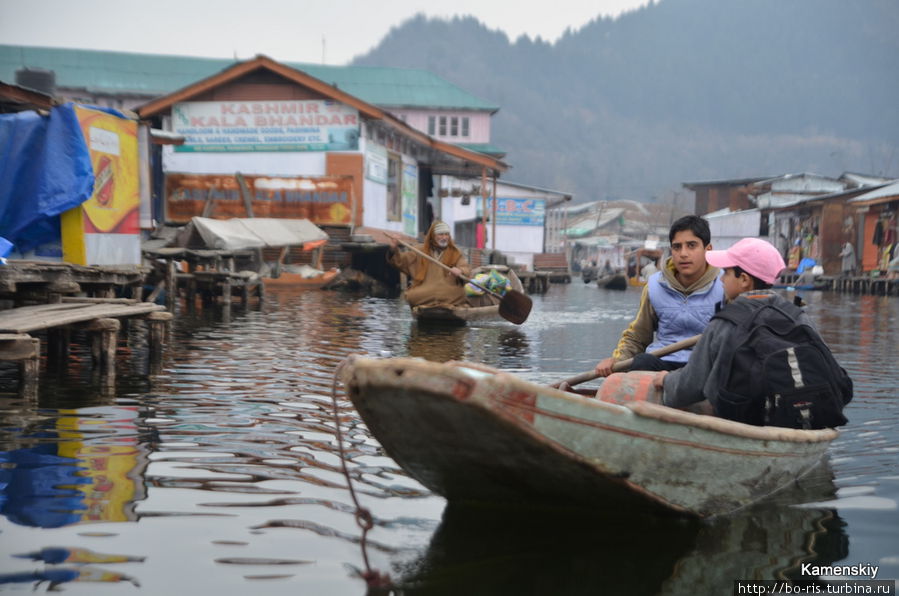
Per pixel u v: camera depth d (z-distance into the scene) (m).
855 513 3.40
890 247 30.08
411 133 25.50
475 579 2.68
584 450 2.92
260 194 22.12
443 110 48.28
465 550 2.93
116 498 3.43
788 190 48.00
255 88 23.22
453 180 40.38
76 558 2.79
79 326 6.41
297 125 23.19
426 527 3.16
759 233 45.66
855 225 34.53
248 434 4.61
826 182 47.88
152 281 15.02
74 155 9.75
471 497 3.39
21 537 2.97
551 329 12.44
